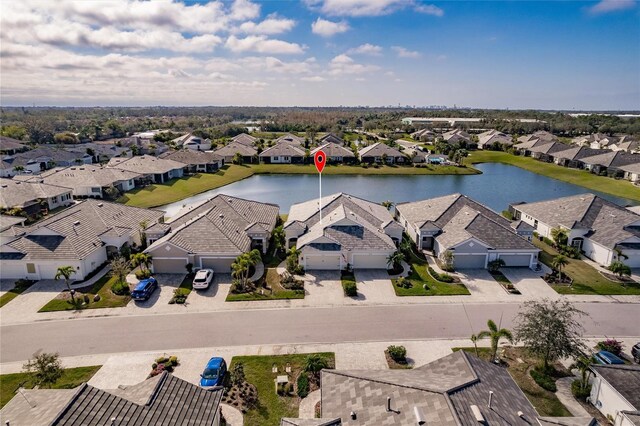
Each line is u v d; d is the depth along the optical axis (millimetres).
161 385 22172
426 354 32688
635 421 22219
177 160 110000
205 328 36000
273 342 34031
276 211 65688
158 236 53312
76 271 44938
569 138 199250
